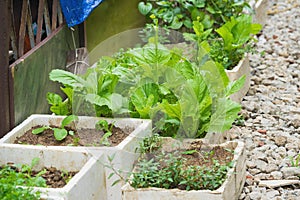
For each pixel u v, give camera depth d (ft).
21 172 13.32
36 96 16.17
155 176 13.06
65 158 13.37
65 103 15.71
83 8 17.38
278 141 16.83
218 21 22.18
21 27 15.56
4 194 11.30
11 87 14.85
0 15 14.32
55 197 11.87
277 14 28.40
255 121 18.03
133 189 12.74
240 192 14.03
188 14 21.86
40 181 12.34
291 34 25.68
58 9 17.75
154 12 21.29
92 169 12.84
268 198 14.12
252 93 19.97
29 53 15.78
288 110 18.83
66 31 17.93
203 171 13.08
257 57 22.99
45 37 18.48
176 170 13.01
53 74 14.53
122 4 20.63
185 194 12.54
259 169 15.38
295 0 30.42
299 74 21.61
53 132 14.69
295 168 15.23
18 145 13.57
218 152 14.08
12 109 14.97
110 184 13.51
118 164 13.33
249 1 25.17
